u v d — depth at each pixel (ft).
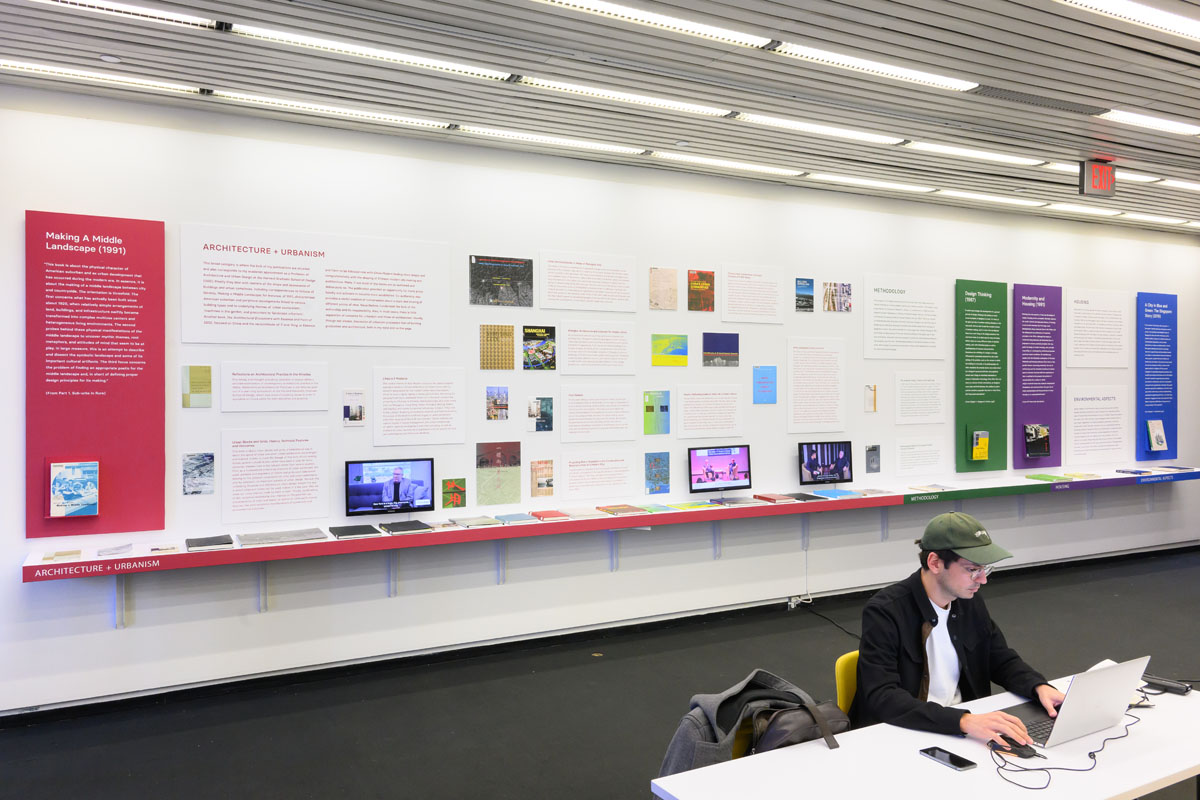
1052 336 25.02
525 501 17.75
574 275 18.26
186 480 14.70
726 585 20.12
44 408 13.67
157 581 14.48
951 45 12.11
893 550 22.50
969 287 23.49
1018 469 24.49
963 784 6.36
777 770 6.61
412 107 14.71
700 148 17.43
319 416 15.78
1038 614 20.47
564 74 13.08
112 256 14.12
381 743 12.71
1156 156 18.11
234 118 15.16
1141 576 24.58
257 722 13.58
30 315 13.60
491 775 11.60
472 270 17.21
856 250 21.90
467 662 16.78
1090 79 13.43
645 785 11.30
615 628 18.76
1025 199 22.47
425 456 16.74
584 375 18.39
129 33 11.37
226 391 15.01
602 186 18.63
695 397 19.62
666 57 12.47
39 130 13.76
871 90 13.99
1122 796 6.25
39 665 13.64
